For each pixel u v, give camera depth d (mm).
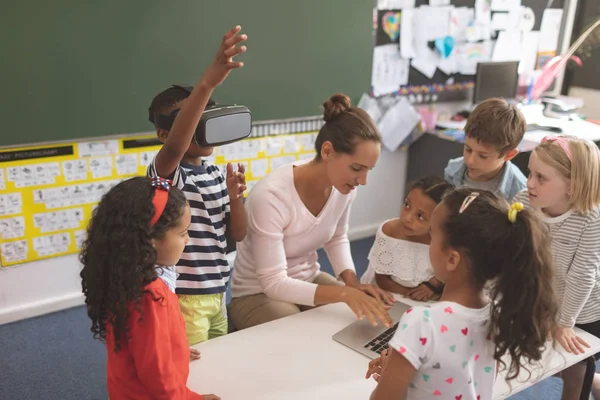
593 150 1477
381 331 1442
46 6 2350
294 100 3191
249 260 1749
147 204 1042
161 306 1052
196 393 1142
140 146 2795
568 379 1824
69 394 2203
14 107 2402
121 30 2547
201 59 2807
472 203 975
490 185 2018
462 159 2135
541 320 951
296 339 1405
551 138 1557
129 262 1018
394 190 3896
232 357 1321
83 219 2748
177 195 1099
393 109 3602
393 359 963
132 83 2646
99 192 2750
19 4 2293
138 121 2721
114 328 1032
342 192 1581
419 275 1688
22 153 2496
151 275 1034
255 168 3215
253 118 3068
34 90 2424
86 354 2467
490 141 1848
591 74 4160
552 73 3936
